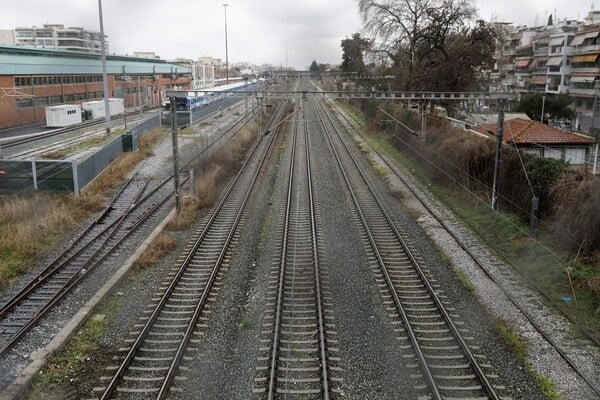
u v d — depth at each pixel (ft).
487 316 37.91
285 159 107.04
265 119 174.40
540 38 220.64
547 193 56.08
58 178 73.20
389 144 122.72
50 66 167.43
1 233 55.01
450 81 121.08
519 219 59.93
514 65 251.80
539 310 38.99
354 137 138.00
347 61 252.01
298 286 43.14
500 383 29.71
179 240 55.62
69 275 46.09
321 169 96.07
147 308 39.19
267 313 38.14
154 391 28.76
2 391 28.35
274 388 28.99
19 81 153.89
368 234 56.65
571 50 195.93
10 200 66.74
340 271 46.73
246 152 112.78
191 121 156.97
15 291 42.63
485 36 120.16
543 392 29.04
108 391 28.30
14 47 152.97
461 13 119.14
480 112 149.59
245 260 49.44
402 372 30.86
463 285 43.45
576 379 30.30
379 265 47.91
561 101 159.43
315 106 235.40
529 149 80.07
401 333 35.40
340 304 39.88
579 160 81.35
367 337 34.83
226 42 231.91
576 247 48.16
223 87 186.80
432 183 83.61
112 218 65.10
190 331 35.04
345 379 30.07
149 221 63.67
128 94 237.25
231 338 34.78
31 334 35.37
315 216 64.75
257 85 240.73
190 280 44.55
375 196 73.20
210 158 93.66
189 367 31.32
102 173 88.12
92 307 38.83
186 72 323.98
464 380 29.99
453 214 66.03
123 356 32.32
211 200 71.61
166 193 77.87
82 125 155.74
